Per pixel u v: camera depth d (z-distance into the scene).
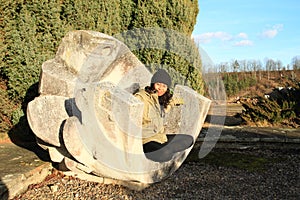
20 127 6.75
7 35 6.43
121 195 4.50
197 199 4.39
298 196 4.51
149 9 7.54
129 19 7.67
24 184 4.47
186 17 7.81
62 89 4.69
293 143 6.82
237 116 9.92
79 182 4.94
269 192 4.66
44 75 4.88
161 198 4.42
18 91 6.61
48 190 4.58
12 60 6.46
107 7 7.32
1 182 4.07
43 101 4.58
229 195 4.54
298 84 9.30
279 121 8.52
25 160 5.27
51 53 6.69
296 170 5.65
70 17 6.85
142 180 4.47
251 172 5.60
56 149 4.71
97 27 7.14
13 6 6.43
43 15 6.57
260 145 6.92
